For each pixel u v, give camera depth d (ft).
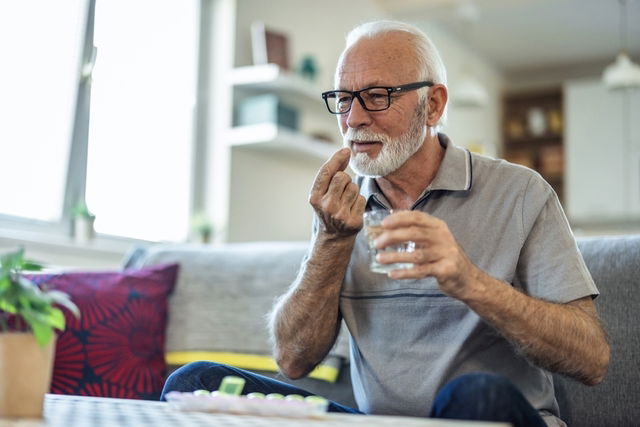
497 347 5.05
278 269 7.62
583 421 5.85
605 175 23.15
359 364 5.47
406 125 5.45
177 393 4.04
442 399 4.05
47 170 12.21
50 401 4.48
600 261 6.15
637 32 22.72
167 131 14.52
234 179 15.16
